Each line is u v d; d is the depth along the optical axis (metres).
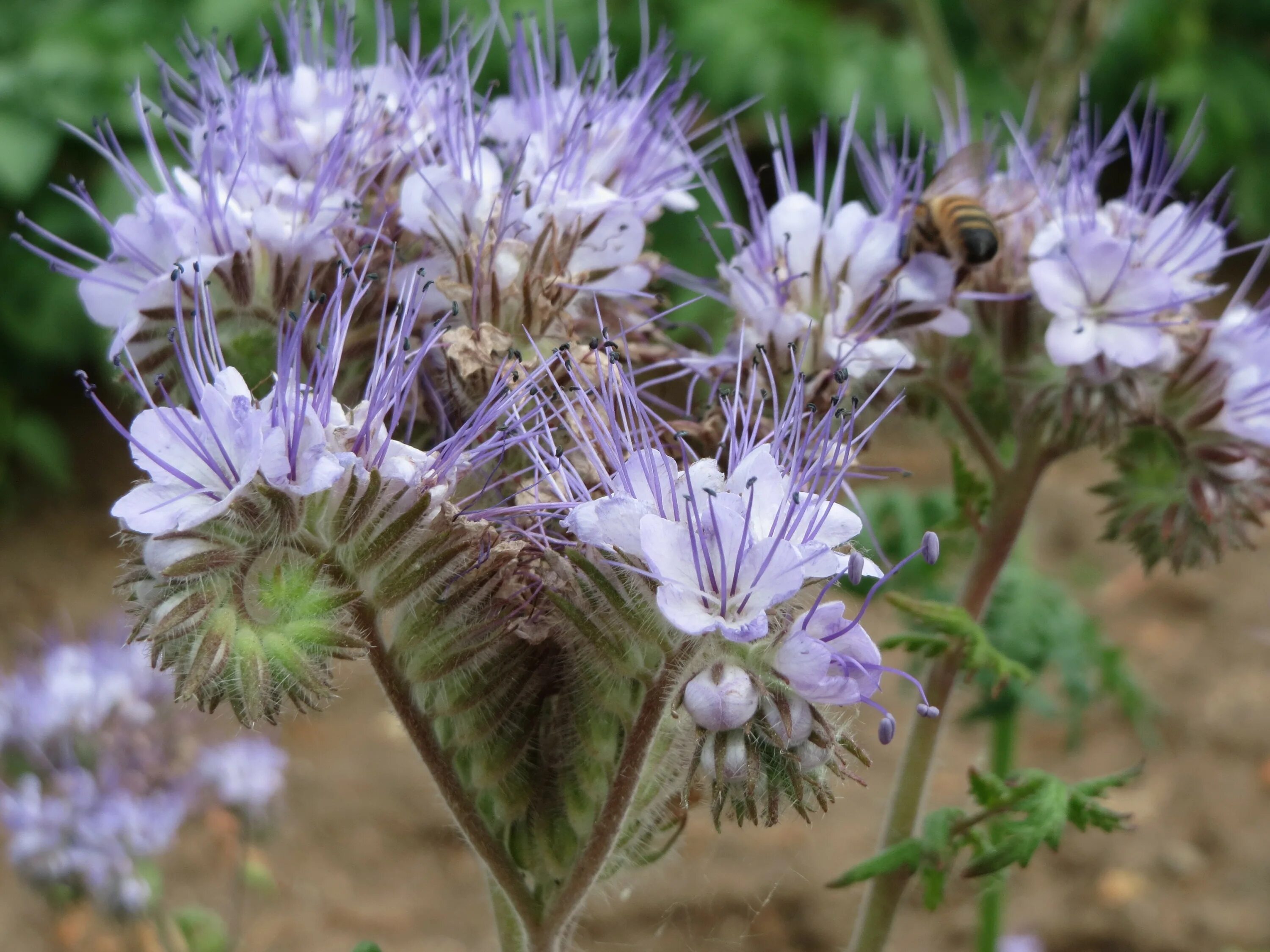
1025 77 0.22
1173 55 0.51
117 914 0.23
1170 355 0.17
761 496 0.14
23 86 0.41
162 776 0.24
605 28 0.18
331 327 0.15
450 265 0.16
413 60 0.17
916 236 0.17
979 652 0.17
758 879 0.31
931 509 0.20
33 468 0.46
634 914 0.30
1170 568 0.18
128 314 0.15
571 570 0.14
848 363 0.16
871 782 0.34
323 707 0.14
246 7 0.39
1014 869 0.33
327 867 0.33
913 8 0.24
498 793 0.15
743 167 0.17
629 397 0.15
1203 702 0.37
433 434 0.15
